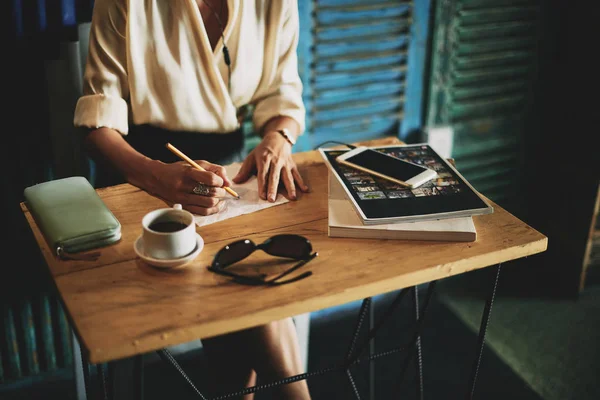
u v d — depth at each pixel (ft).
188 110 5.33
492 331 8.11
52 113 5.90
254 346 4.93
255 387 4.74
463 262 3.83
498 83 8.12
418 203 4.17
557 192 8.62
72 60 5.78
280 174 4.82
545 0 7.84
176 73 5.14
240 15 5.19
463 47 7.68
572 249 8.52
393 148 4.97
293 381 4.89
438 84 7.79
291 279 3.61
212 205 4.25
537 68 8.20
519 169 8.79
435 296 8.80
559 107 8.34
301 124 5.67
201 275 3.67
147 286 3.56
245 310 3.37
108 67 5.02
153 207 4.41
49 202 4.12
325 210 4.41
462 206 4.14
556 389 7.14
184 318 3.31
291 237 3.77
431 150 4.96
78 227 3.87
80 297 3.46
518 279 9.14
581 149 8.09
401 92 7.68
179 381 7.27
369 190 4.32
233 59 5.35
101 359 3.11
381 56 7.34
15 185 6.30
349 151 4.84
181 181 4.32
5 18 5.58
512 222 4.25
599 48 7.58
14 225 6.40
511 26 7.80
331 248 3.94
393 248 3.94
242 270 3.73
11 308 6.73
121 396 4.52
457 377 7.39
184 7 4.96
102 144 4.87
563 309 8.49
